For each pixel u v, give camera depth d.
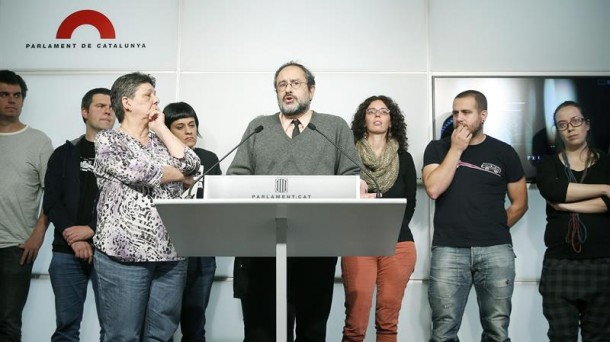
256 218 2.02
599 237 3.29
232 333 3.88
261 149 2.68
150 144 2.58
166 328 2.51
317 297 2.53
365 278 3.29
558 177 3.44
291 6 4.13
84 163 3.65
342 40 4.13
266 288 2.48
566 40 4.12
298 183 2.04
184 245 2.25
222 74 4.11
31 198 3.86
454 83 4.08
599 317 3.26
